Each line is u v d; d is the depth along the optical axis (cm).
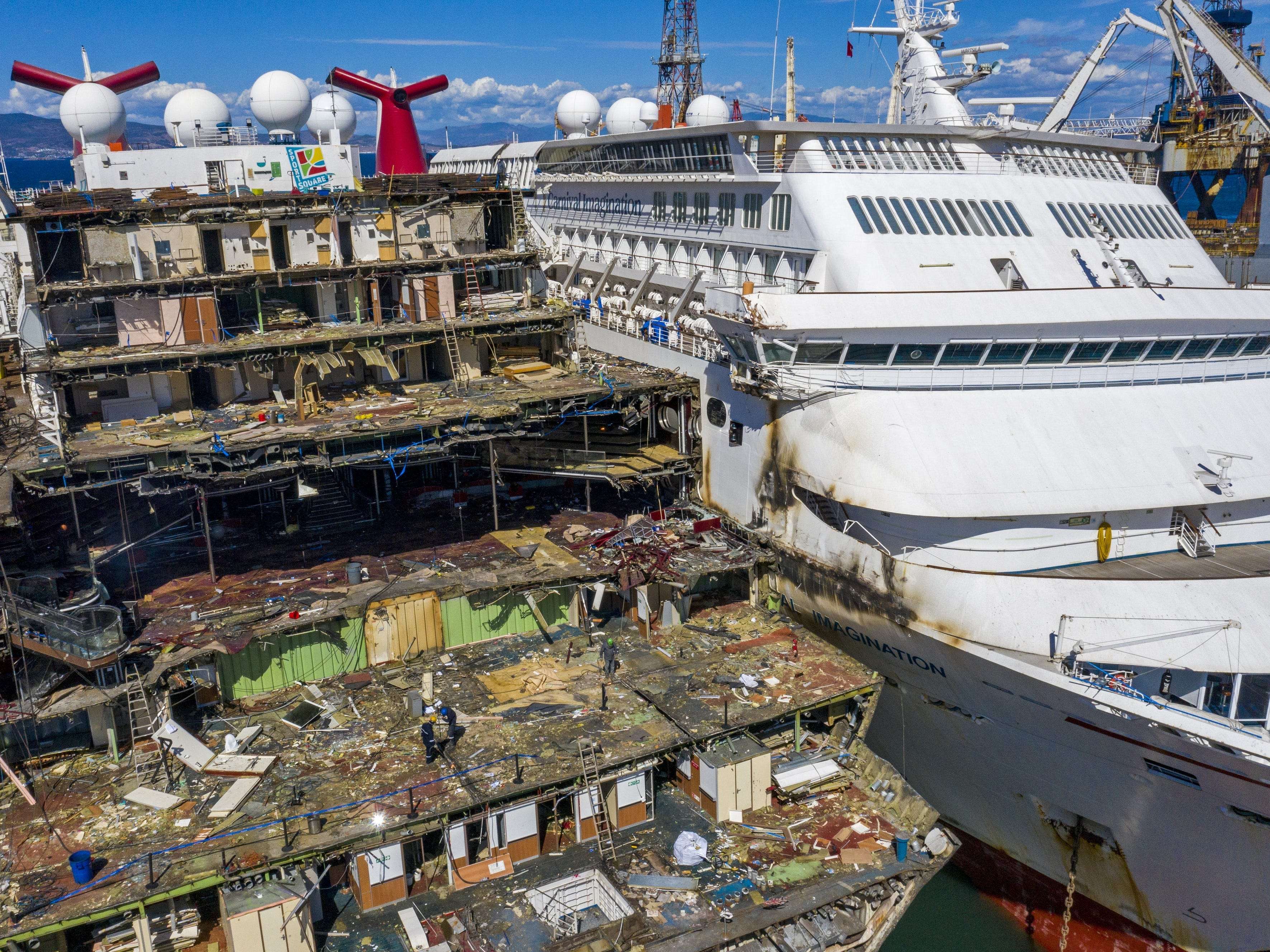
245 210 3778
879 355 3138
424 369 4238
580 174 5575
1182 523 3008
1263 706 2566
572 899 2375
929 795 3206
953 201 3575
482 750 2623
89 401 3703
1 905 2078
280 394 3875
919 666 2884
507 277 4616
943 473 2875
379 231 4078
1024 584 2577
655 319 4409
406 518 3931
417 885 2398
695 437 4022
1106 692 2342
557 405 3734
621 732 2689
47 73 4453
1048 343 3112
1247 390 3206
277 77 4228
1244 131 6819
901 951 2855
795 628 3366
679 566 3391
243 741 2673
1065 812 2725
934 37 4588
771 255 3834
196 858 2206
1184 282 3691
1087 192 3866
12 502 2803
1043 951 2902
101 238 3559
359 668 3114
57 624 2558
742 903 2298
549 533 3741
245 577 3344
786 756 2830
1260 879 2328
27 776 2559
